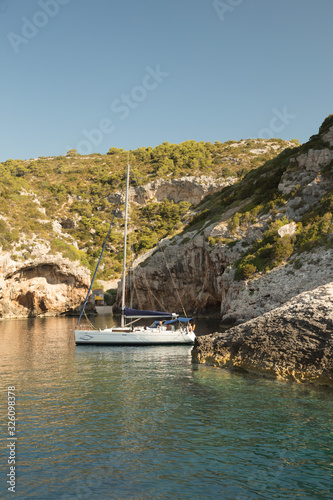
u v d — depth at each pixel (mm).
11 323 60125
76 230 128750
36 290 76562
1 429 12539
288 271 39219
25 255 74562
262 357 18484
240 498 8625
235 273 45188
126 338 32344
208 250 53750
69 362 24391
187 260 63438
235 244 50156
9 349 30531
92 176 159625
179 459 10414
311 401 14672
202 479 9422
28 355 27375
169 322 33969
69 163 178750
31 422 13141
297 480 9344
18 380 19281
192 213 83875
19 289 74938
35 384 18406
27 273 76250
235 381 17734
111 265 116750
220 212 64188
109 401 15445
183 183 137875
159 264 67438
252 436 11789
